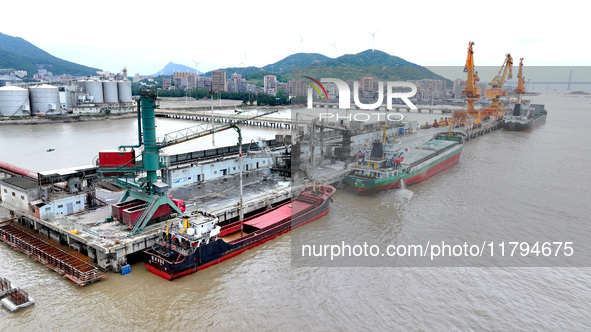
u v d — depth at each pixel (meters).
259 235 43.06
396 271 30.75
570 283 27.45
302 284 31.72
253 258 40.28
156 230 41.12
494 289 28.23
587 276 27.20
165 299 32.72
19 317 30.12
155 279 36.12
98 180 51.97
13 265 38.28
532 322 25.67
